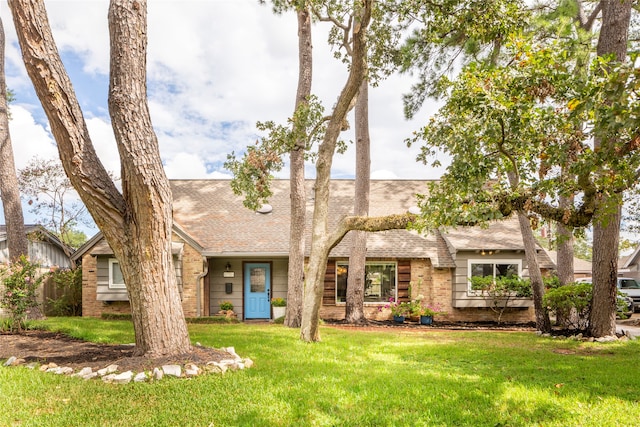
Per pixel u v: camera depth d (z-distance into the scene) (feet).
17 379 17.71
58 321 38.11
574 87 17.28
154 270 20.59
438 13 28.19
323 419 14.01
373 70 36.94
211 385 17.31
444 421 14.11
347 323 47.50
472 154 20.04
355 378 19.19
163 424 13.39
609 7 33.40
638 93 13.76
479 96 18.80
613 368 22.50
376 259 52.75
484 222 21.44
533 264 39.32
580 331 36.17
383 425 13.75
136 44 20.11
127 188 20.01
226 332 33.78
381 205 59.72
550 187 20.75
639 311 73.15
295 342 28.84
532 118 19.58
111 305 49.03
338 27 35.94
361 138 49.39
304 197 43.32
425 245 53.52
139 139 19.83
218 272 52.80
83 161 19.54
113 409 14.58
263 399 15.78
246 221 56.18
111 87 19.83
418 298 50.42
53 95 18.74
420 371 20.95
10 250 39.24
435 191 22.20
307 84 42.52
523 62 18.22
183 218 56.39
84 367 19.58
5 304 30.89
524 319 51.11
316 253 30.30
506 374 20.89
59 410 14.48
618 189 19.98
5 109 39.88
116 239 20.34
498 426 13.84
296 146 35.70
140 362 19.45
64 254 67.10
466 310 51.29
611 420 14.21
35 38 18.40
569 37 34.35
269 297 53.06
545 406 15.58
